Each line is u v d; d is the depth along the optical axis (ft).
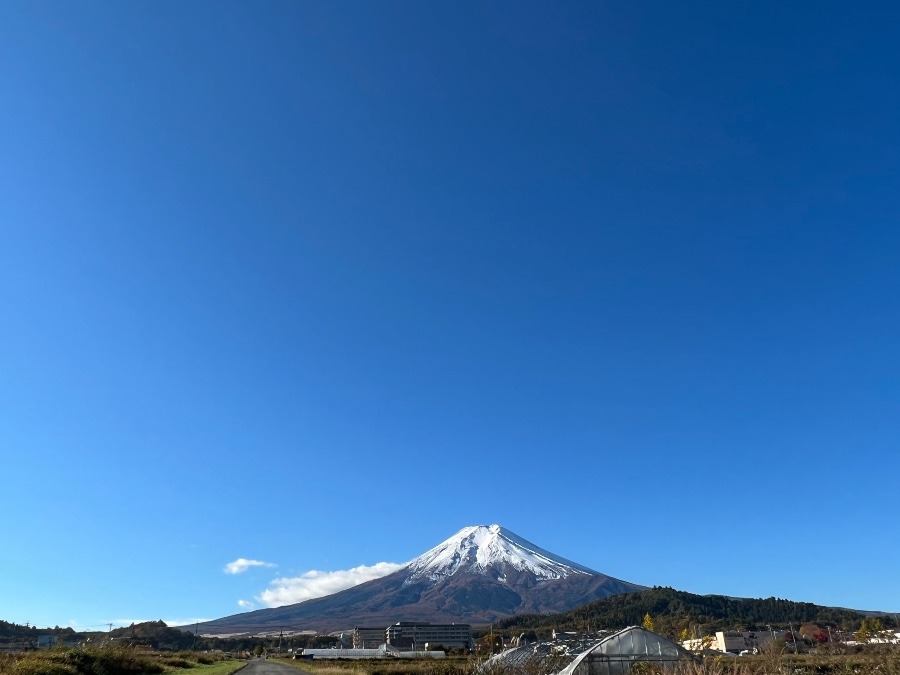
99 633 270.26
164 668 189.67
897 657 77.25
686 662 86.48
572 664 140.87
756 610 650.84
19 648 242.37
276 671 233.55
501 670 132.16
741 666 83.66
